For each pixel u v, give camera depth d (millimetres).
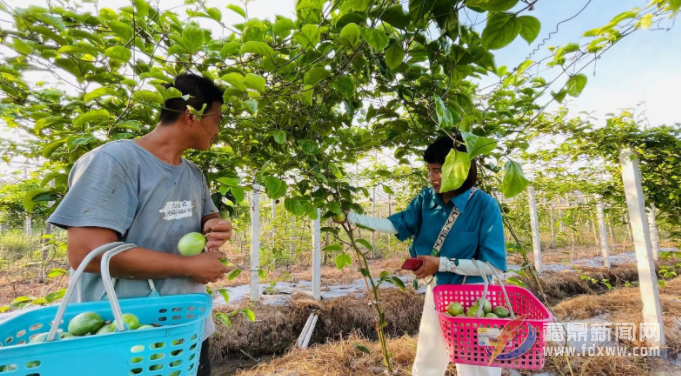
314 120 1624
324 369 3070
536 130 2984
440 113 804
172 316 1153
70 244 988
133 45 1167
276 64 1208
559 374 2887
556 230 11828
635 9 961
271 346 4500
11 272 6934
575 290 6680
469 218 1841
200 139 1316
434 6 950
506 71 1916
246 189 1893
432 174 1805
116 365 725
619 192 4195
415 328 5086
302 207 1551
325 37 1277
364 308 5129
